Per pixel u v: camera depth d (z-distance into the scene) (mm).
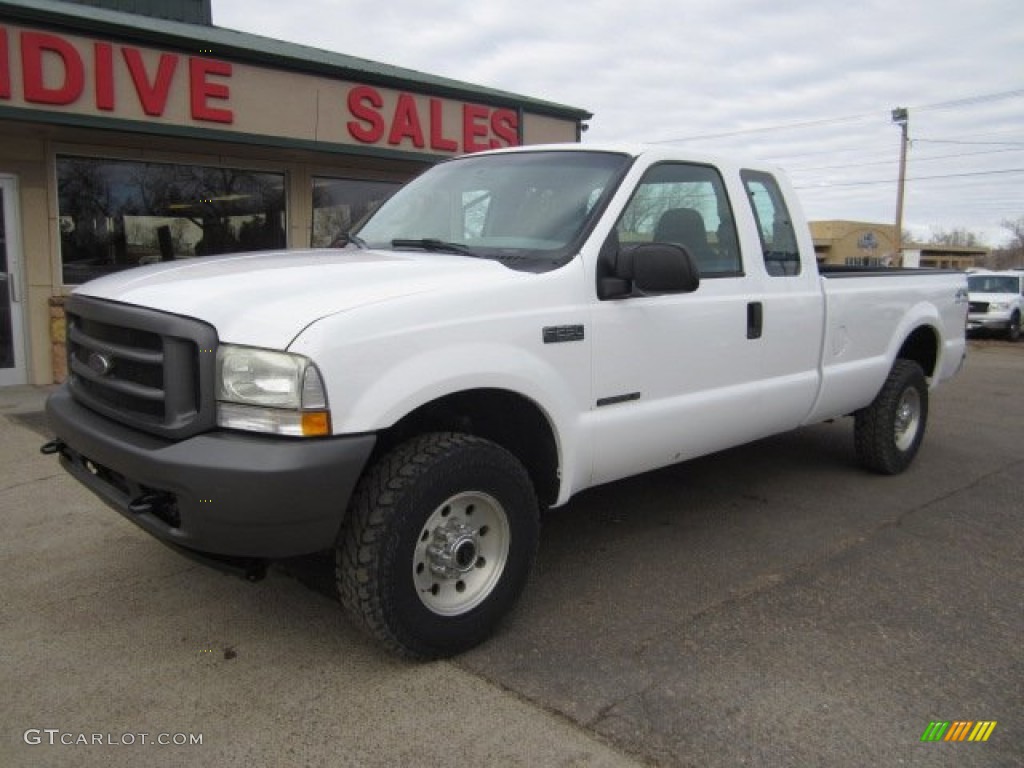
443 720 2812
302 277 3107
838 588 3967
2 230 8633
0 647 3279
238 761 2588
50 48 7715
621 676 3113
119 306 3094
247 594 3781
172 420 2824
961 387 11000
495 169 4348
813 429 7547
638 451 3889
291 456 2668
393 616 2992
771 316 4559
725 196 4469
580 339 3521
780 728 2789
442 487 3057
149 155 9391
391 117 10242
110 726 2764
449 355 3037
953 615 3689
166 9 11164
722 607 3730
